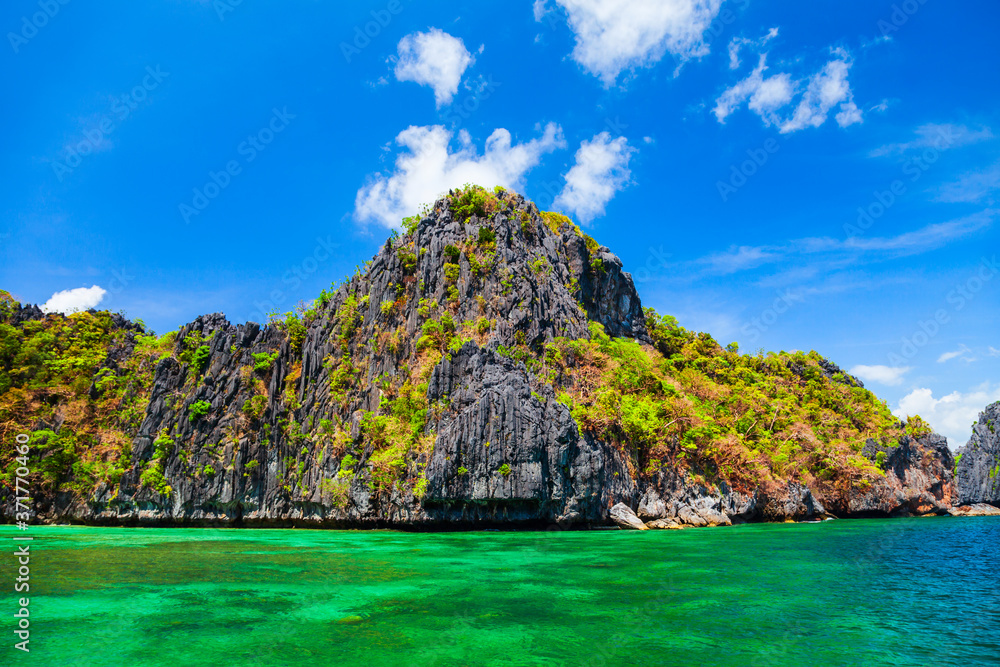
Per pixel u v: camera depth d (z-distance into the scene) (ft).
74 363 269.44
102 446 240.94
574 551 128.47
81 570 99.40
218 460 229.66
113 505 225.97
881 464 302.25
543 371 222.89
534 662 56.49
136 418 248.32
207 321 272.51
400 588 86.79
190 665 54.54
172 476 226.99
